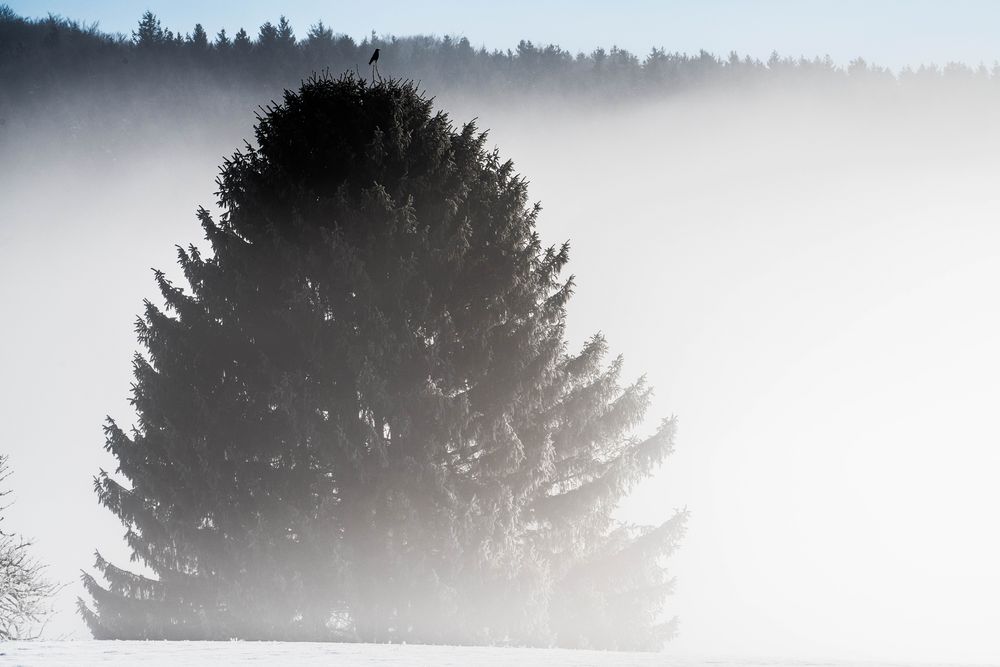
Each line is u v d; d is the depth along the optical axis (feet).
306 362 204.33
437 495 184.34
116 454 203.72
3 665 61.46
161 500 197.77
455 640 178.50
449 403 188.65
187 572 200.34
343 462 192.85
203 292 207.82
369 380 188.03
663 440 216.33
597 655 78.79
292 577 182.50
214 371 205.57
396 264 202.39
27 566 161.68
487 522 184.65
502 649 91.81
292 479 196.75
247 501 195.31
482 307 208.03
